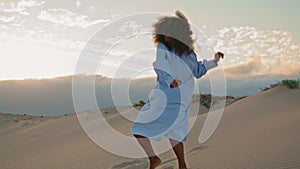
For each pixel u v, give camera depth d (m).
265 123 7.06
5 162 8.38
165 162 5.16
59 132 12.79
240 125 7.46
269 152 4.78
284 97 9.66
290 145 4.94
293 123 6.39
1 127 16.84
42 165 7.10
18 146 11.41
